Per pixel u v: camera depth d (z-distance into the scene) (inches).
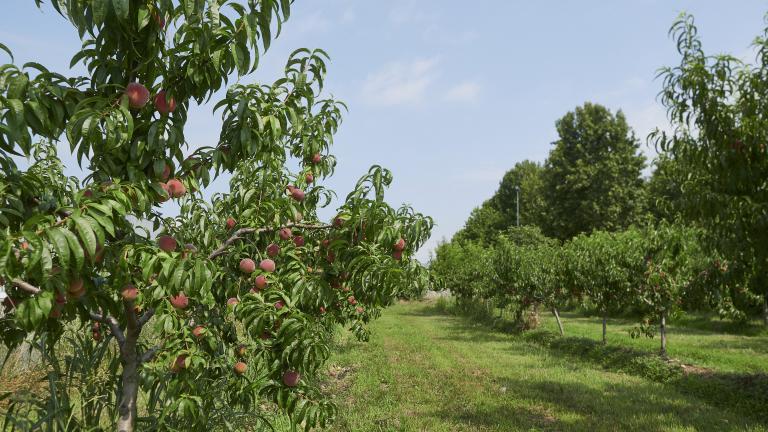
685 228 290.5
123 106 69.5
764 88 183.9
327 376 317.1
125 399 92.7
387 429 211.0
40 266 58.0
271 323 100.2
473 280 813.2
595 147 1301.7
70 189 112.9
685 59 203.5
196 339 104.4
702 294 269.7
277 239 126.0
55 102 70.4
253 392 111.7
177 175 89.0
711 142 194.9
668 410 255.8
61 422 101.6
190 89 81.7
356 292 107.1
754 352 438.0
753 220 181.9
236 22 79.0
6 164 69.7
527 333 569.6
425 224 120.0
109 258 78.2
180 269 74.4
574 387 305.4
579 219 1269.7
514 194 2007.9
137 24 74.2
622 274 407.8
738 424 232.7
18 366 172.7
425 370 348.2
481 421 230.5
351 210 106.6
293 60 105.3
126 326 98.9
